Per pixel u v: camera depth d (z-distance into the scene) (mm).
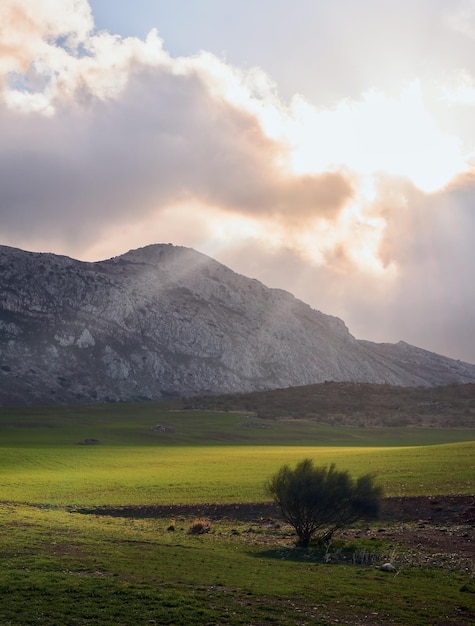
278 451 130500
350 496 41312
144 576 27547
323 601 25219
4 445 142500
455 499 51938
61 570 27812
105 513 55250
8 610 21594
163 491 65812
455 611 24391
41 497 62812
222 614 22219
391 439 194375
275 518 51344
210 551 36500
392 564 34094
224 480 73688
